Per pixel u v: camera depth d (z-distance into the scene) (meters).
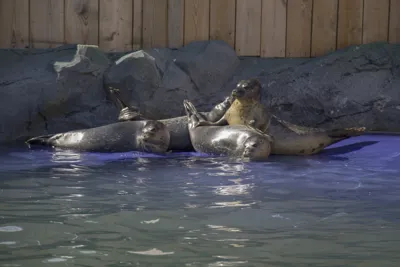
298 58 15.38
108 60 14.55
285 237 5.85
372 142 13.12
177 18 15.34
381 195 7.92
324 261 5.12
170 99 14.51
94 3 15.07
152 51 14.77
